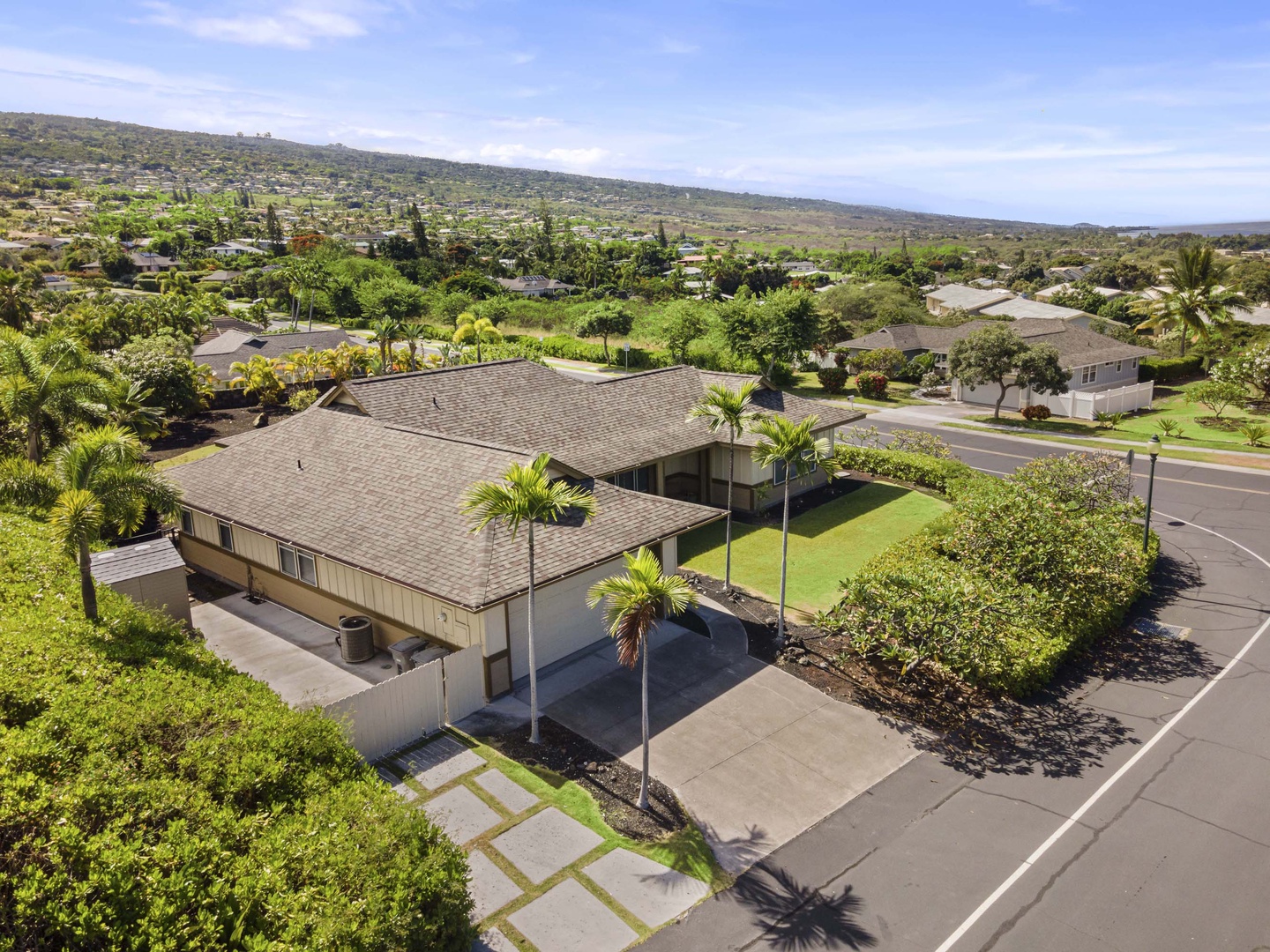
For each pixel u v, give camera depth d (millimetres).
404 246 137375
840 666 18172
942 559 20891
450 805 13453
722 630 19969
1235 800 13703
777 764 14703
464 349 64188
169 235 163375
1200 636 20047
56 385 23500
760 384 32781
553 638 18312
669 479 30328
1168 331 75250
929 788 14047
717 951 10555
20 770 10188
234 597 22453
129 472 16578
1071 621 19078
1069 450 39500
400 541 18328
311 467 22719
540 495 13945
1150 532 26469
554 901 11398
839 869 12086
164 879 8828
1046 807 13531
